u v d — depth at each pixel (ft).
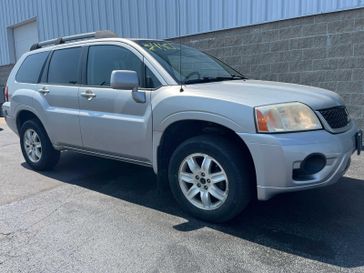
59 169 18.43
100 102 14.19
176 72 12.87
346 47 20.20
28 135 18.26
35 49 18.72
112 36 15.40
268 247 10.23
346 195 13.79
